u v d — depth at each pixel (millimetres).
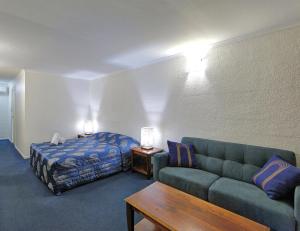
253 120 2350
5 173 3334
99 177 3047
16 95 5336
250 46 2357
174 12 1783
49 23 1966
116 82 4465
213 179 2154
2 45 2607
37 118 4430
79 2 1589
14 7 1646
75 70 4266
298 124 2029
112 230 1828
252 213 1627
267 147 2199
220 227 1298
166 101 3348
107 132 4566
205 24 2041
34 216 2045
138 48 2789
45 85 4543
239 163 2283
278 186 1659
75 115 5152
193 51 2900
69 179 2672
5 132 7004
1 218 2008
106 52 2953
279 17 1896
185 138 2926
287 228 1440
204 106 2826
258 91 2301
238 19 1936
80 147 3432
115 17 1864
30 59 3346
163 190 1855
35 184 2865
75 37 2350
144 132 3363
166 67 3318
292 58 2057
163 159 2572
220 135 2664
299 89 2016
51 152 3053
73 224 1915
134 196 1731
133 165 3371
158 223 1393
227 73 2570
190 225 1320
